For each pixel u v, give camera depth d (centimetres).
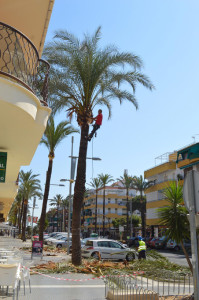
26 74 742
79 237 1523
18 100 660
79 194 1560
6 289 898
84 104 1636
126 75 1670
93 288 948
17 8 1006
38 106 764
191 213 496
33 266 1395
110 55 1614
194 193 498
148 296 718
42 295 831
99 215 8525
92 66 1599
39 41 1183
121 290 796
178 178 4353
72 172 2519
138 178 5747
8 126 773
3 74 656
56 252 2523
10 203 2859
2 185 1684
